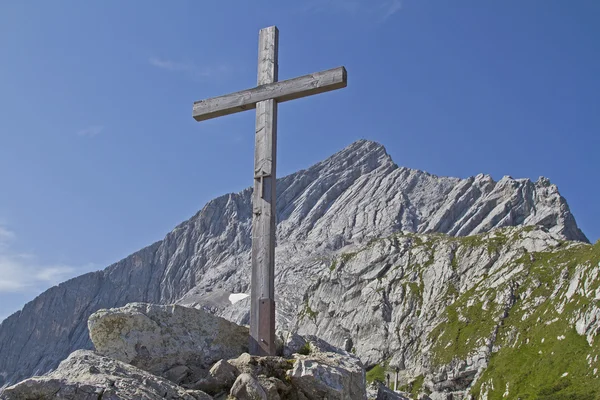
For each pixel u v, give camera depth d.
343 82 15.95
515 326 183.62
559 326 166.12
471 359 180.12
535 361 159.12
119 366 12.33
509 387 154.88
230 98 17.25
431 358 195.00
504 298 198.88
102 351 14.60
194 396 12.23
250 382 13.01
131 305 15.49
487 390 161.25
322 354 15.83
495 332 184.62
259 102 16.86
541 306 185.88
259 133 16.62
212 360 15.52
